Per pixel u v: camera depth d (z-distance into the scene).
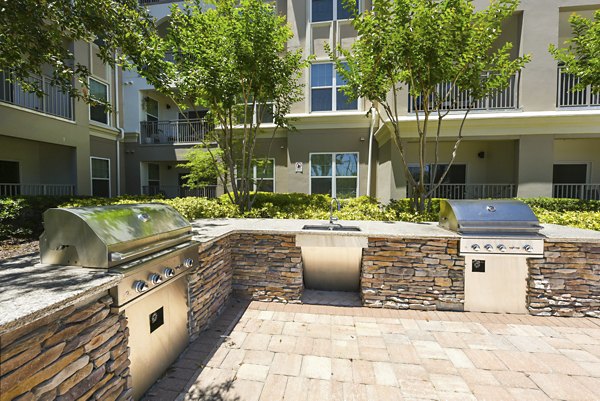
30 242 5.16
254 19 5.28
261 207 6.77
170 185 12.71
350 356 2.49
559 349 2.56
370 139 8.62
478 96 5.42
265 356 2.49
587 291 3.08
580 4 7.03
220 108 6.14
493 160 8.69
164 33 10.95
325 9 8.90
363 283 3.49
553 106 7.17
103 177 10.32
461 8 4.55
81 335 1.51
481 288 3.26
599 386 2.09
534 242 3.10
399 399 1.99
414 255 3.35
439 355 2.50
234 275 3.72
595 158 8.47
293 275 3.57
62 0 3.53
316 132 9.02
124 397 1.81
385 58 4.89
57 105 8.32
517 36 7.50
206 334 2.85
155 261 2.09
